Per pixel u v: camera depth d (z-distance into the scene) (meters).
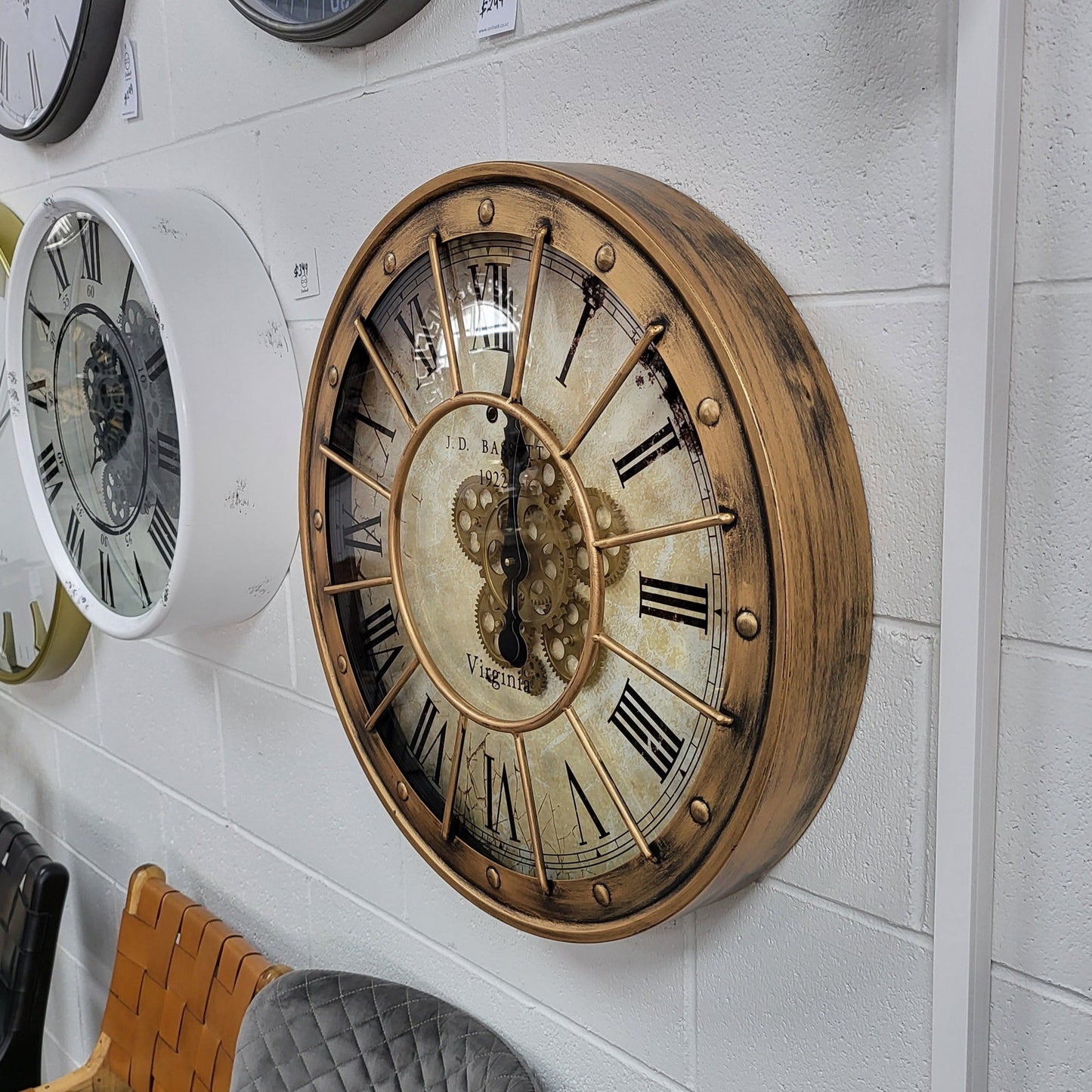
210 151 1.15
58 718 1.69
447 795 0.88
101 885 1.65
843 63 0.63
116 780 1.56
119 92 1.26
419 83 0.90
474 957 1.02
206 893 1.40
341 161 0.99
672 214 0.68
